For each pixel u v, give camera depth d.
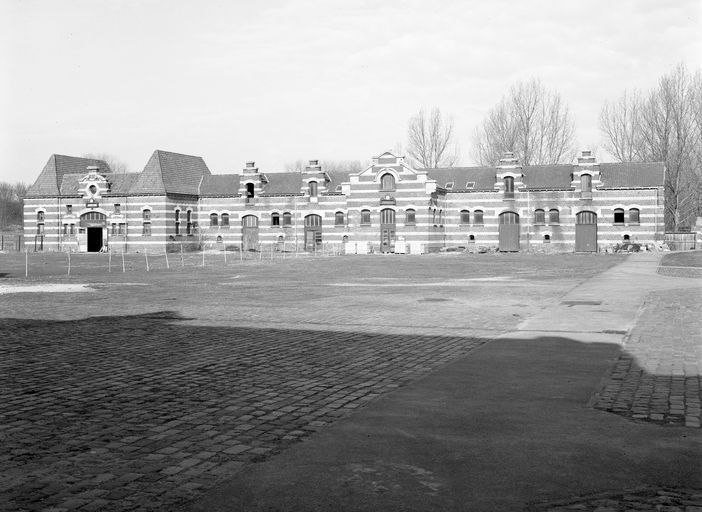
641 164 72.50
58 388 10.24
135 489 6.08
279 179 83.88
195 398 9.58
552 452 7.04
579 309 19.22
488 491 6.03
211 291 27.69
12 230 130.25
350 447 7.22
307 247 80.62
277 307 21.45
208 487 6.12
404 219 74.62
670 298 21.81
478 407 8.85
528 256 61.09
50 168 89.12
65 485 6.18
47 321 18.33
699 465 6.66
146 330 16.56
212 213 84.44
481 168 78.69
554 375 10.78
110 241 82.81
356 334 15.72
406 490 6.04
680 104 78.75
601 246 71.75
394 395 9.54
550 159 89.12
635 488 6.11
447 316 18.84
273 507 5.68
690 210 84.38
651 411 8.61
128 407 9.08
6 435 7.78
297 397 9.62
